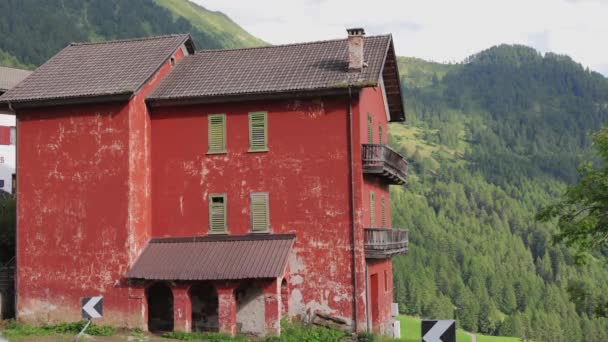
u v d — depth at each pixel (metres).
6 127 53.59
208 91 34.41
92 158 34.31
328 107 33.75
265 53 37.78
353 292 32.59
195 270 32.28
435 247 180.88
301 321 33.03
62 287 34.19
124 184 33.75
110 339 31.33
